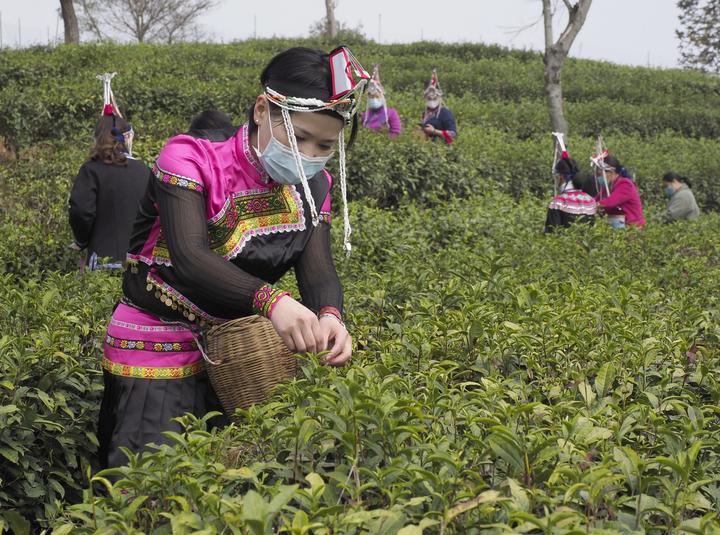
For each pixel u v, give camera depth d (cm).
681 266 553
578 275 540
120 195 609
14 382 298
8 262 722
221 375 263
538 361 294
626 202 1061
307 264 279
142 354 269
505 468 197
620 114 2595
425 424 216
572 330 303
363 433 200
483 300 376
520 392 248
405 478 182
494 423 195
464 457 194
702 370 266
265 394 263
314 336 238
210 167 256
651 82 3422
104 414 279
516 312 346
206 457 194
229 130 274
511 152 1555
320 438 203
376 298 369
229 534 164
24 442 304
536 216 1044
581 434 194
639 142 2330
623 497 174
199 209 251
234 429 219
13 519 179
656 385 270
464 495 162
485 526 159
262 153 255
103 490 333
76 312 374
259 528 143
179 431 266
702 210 1928
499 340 295
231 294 243
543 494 170
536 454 183
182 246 246
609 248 636
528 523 154
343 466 183
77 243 617
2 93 1490
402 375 276
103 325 370
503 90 2917
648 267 596
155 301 268
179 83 1730
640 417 223
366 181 1218
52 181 1064
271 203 268
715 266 645
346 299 399
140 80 1739
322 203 283
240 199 262
